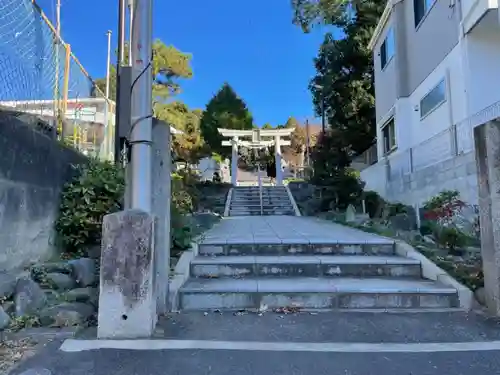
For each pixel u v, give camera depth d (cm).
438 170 852
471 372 240
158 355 261
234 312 366
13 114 412
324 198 1323
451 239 512
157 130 360
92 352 263
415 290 390
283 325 329
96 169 538
